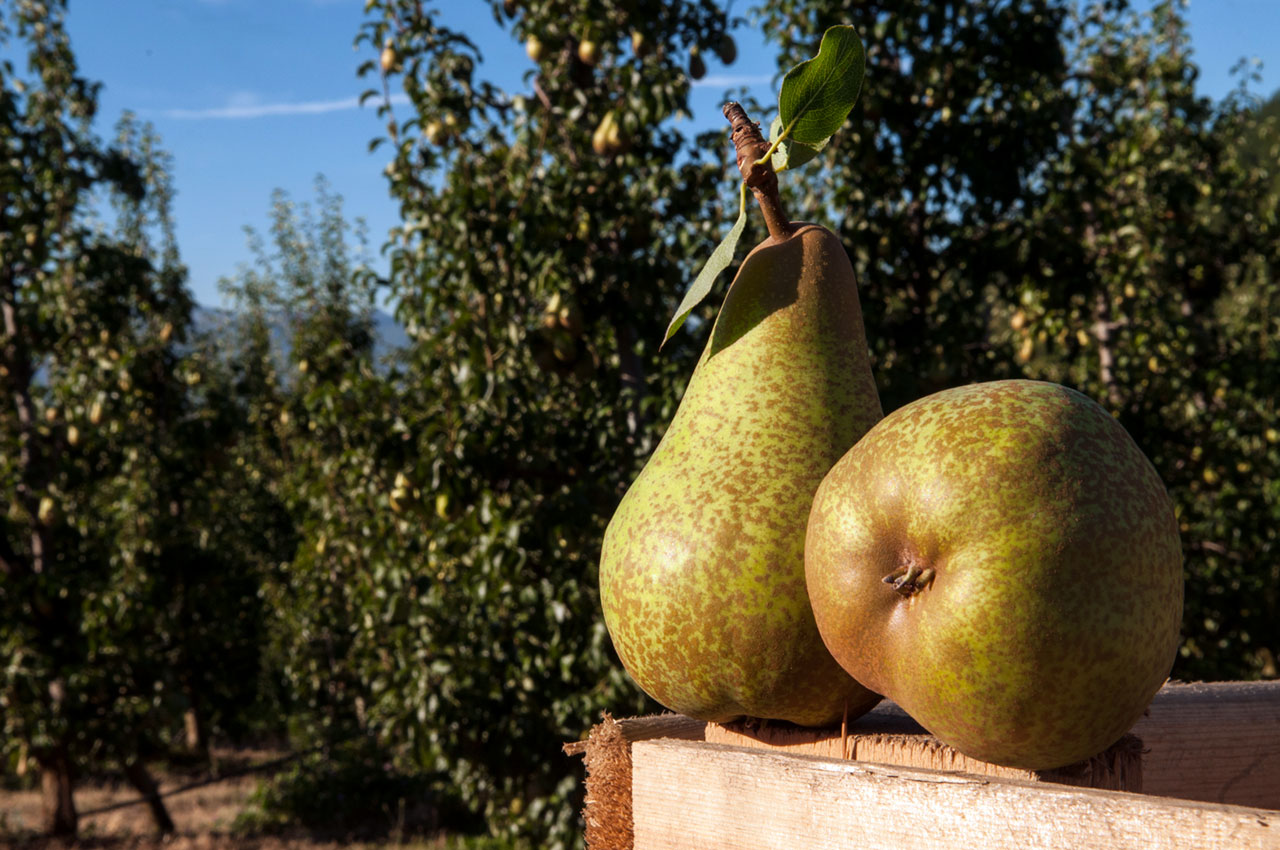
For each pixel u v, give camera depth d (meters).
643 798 0.95
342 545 8.23
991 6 5.62
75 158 10.15
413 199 5.52
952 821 0.73
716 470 0.99
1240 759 1.14
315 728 13.21
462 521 4.93
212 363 14.16
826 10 5.65
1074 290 5.68
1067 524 0.76
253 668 13.13
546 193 4.85
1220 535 6.67
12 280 9.35
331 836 10.95
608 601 1.04
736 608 0.94
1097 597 0.75
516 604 5.20
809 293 1.07
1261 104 8.82
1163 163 6.77
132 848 10.31
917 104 5.71
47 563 9.77
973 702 0.78
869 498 0.84
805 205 6.20
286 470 13.62
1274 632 6.16
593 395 5.45
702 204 5.51
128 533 10.47
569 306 4.63
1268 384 6.41
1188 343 6.54
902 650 0.82
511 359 5.20
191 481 11.02
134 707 9.89
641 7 5.12
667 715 1.16
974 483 0.78
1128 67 7.19
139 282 10.51
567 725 5.36
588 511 4.70
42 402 9.45
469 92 5.23
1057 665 0.75
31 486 9.30
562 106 5.12
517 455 4.84
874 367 5.01
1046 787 0.70
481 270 5.08
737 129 1.04
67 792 10.68
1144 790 1.09
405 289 5.89
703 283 0.97
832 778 0.80
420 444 4.94
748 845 0.85
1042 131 5.71
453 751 5.69
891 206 5.84
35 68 9.73
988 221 5.71
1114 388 6.44
